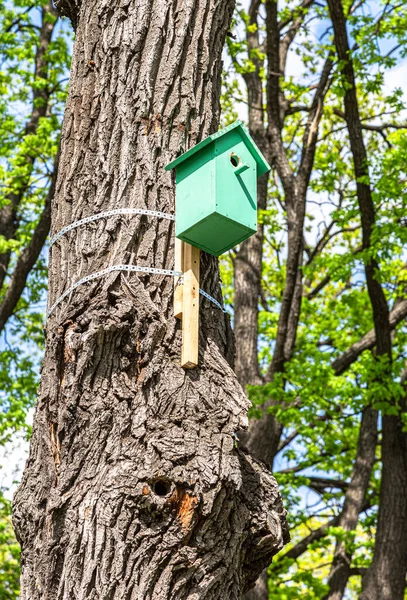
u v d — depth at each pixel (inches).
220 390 122.5
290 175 403.2
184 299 124.3
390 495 370.0
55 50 456.8
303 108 450.6
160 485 114.1
